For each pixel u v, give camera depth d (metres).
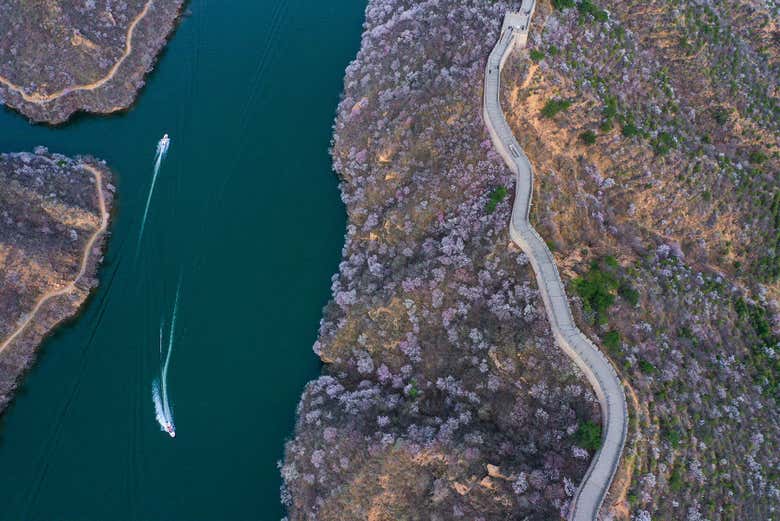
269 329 115.69
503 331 99.56
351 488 94.94
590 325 96.62
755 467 89.62
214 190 132.12
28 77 144.75
